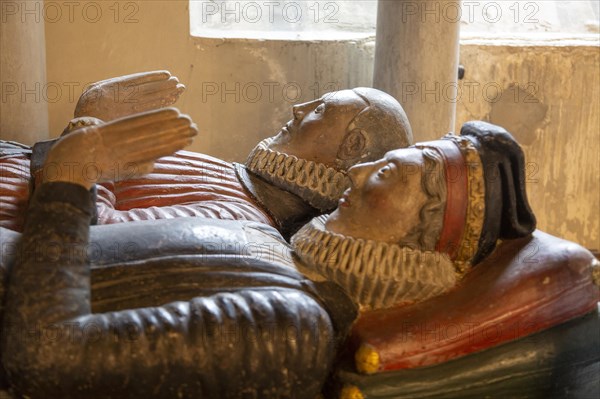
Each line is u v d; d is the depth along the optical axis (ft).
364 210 6.02
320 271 5.99
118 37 9.68
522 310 5.79
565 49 10.27
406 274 5.83
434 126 9.34
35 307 5.08
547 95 10.36
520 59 10.27
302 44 10.16
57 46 9.54
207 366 5.13
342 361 5.78
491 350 5.80
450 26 9.15
